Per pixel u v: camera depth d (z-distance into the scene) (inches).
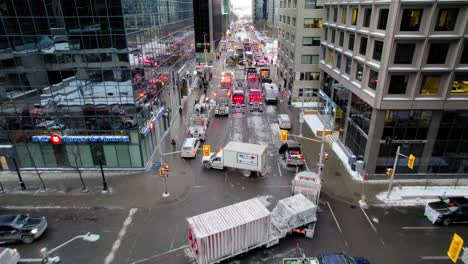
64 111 1235.9
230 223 813.2
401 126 1183.6
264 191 1182.9
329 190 1186.6
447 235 947.3
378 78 1123.9
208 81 2923.2
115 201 1123.9
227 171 1338.6
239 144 1346.0
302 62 2204.7
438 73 1104.2
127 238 935.7
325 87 1958.7
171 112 1910.7
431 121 1171.3
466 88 1121.4
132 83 1180.5
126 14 1102.4
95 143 1291.8
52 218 1031.0
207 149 1304.1
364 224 996.6
